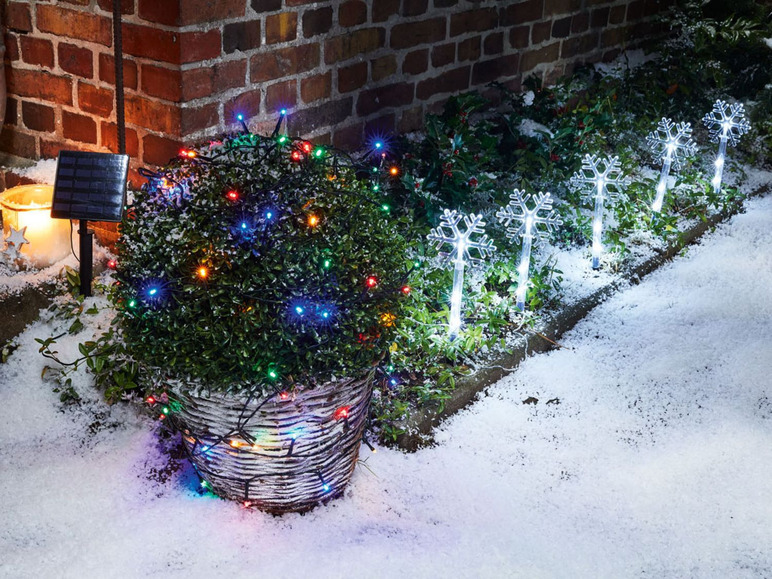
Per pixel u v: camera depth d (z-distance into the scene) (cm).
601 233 421
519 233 359
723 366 362
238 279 236
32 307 322
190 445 258
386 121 442
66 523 257
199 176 251
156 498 269
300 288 235
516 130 459
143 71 336
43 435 292
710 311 402
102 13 337
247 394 234
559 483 291
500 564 254
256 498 260
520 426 318
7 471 276
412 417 304
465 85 483
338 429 253
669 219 450
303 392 238
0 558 243
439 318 349
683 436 318
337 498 274
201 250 238
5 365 311
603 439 314
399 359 321
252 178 248
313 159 258
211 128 348
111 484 273
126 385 295
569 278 402
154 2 322
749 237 476
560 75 551
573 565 257
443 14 451
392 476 286
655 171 510
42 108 370
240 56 351
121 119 315
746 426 324
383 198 376
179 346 234
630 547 266
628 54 603
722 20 623
